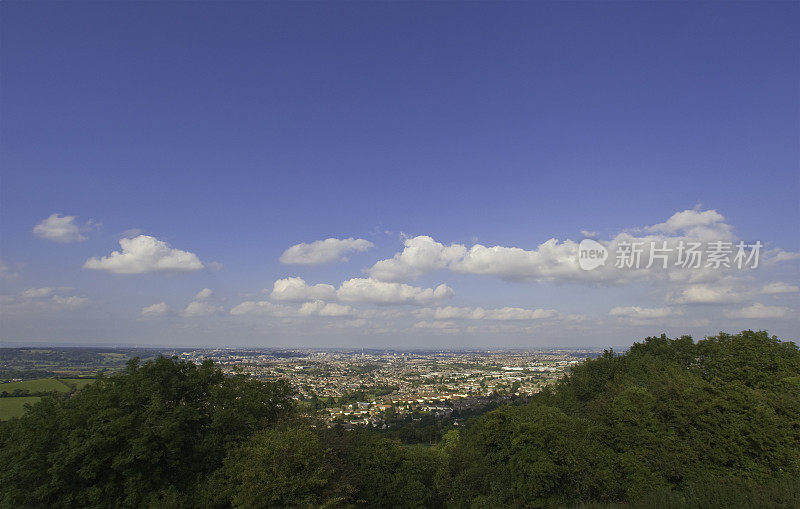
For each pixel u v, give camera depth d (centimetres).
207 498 2355
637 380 4750
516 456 3209
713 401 3244
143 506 2234
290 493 2262
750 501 2020
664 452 2986
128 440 2311
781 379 3844
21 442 2378
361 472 3014
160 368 2823
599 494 2928
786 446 2848
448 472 3769
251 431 2886
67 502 2198
